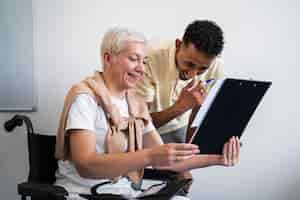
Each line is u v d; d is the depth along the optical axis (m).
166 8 1.85
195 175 1.99
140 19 1.84
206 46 1.31
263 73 1.94
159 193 1.15
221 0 1.88
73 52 1.81
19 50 1.75
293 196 2.03
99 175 1.09
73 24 1.80
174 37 1.86
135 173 1.31
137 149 1.29
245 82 1.15
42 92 1.80
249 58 1.92
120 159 1.07
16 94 1.76
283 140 2.00
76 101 1.20
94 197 1.08
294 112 1.99
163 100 1.57
